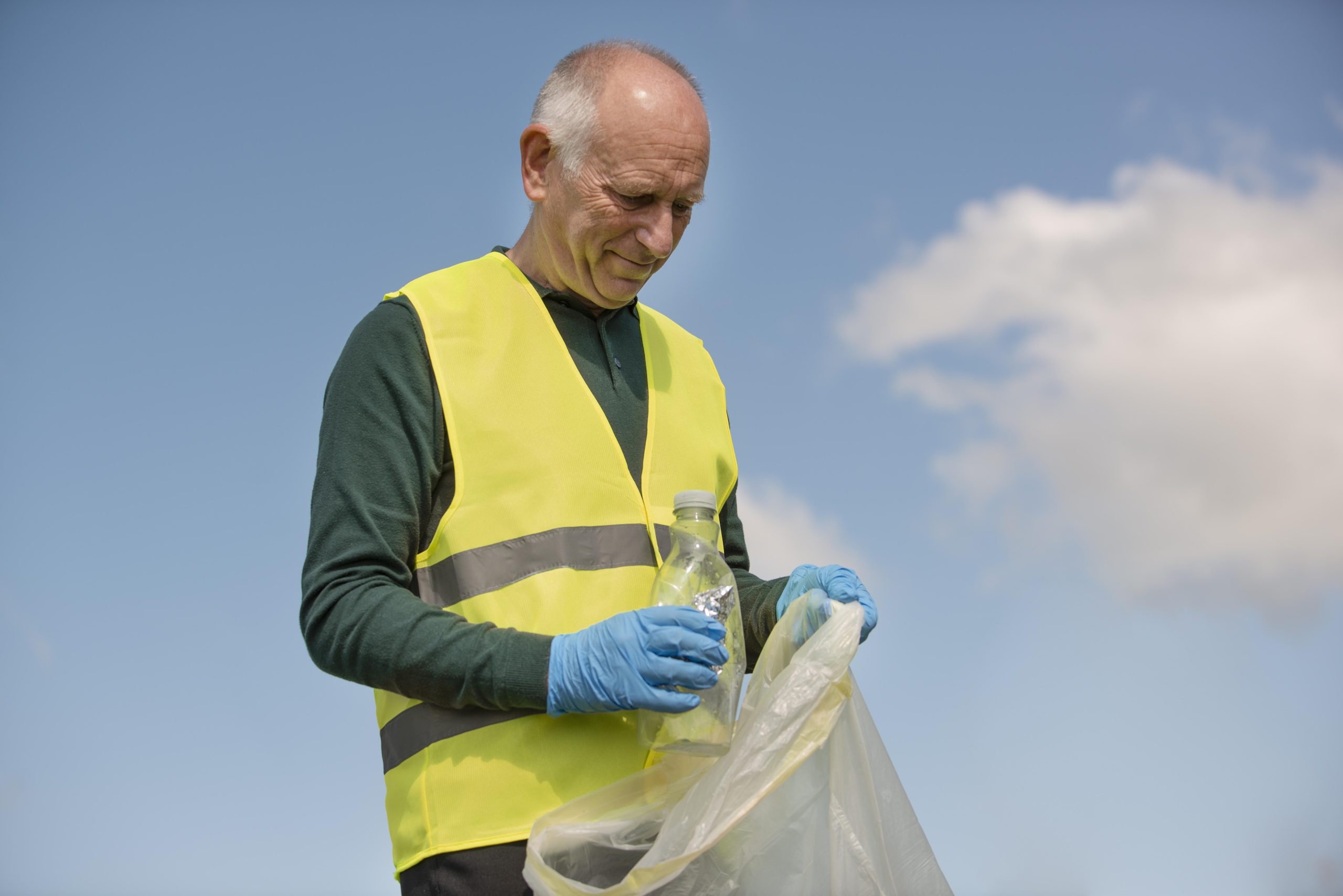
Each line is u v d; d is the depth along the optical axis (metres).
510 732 1.67
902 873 1.73
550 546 1.77
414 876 1.67
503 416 1.81
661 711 1.59
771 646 1.81
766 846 1.69
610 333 2.04
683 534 1.75
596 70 1.88
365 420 1.74
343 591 1.64
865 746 1.76
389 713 1.78
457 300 1.88
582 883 1.65
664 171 1.82
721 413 2.22
